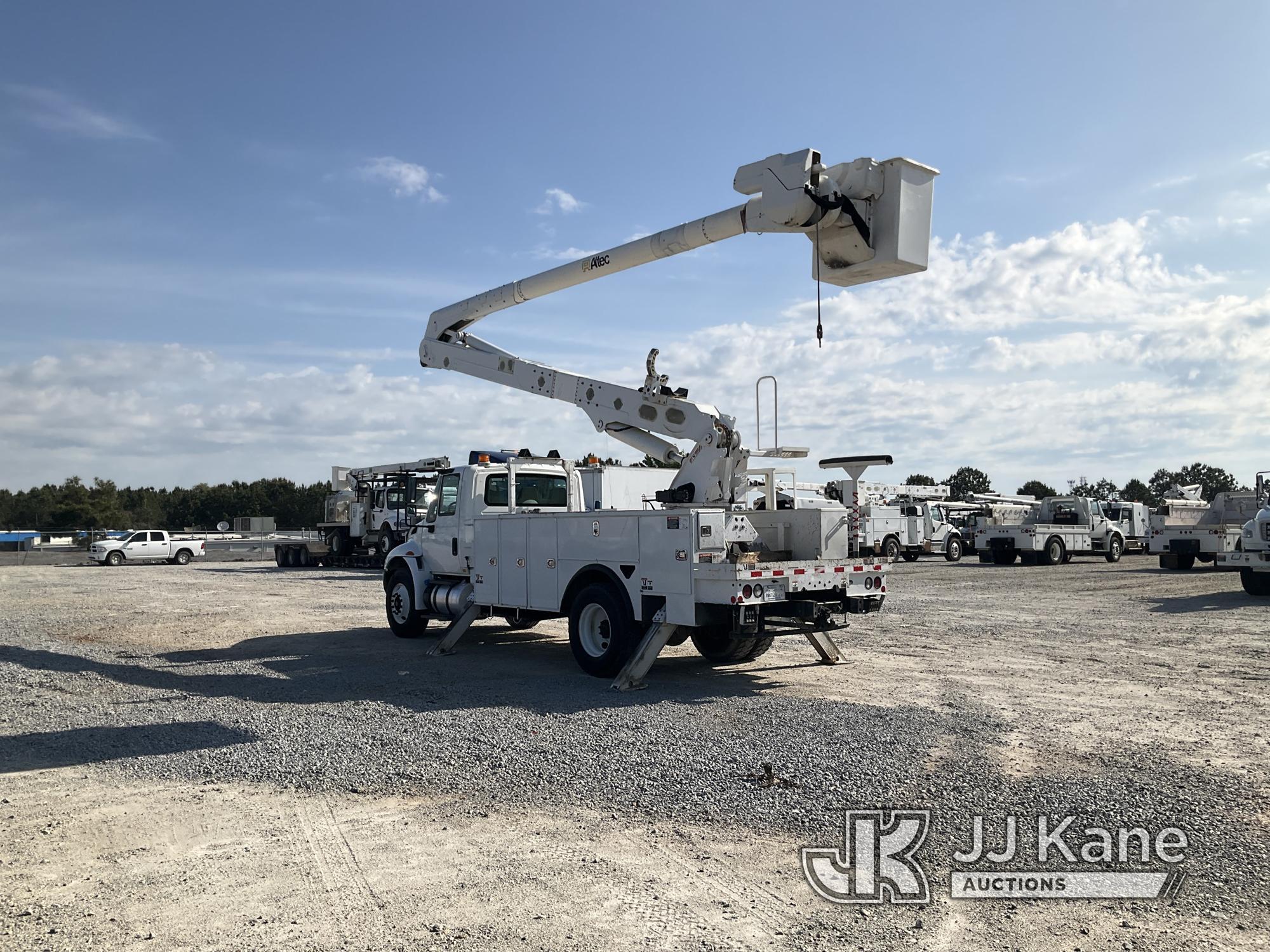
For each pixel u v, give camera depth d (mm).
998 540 32875
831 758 6578
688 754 6742
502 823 5344
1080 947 3742
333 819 5457
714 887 4379
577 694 9250
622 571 10000
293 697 9242
